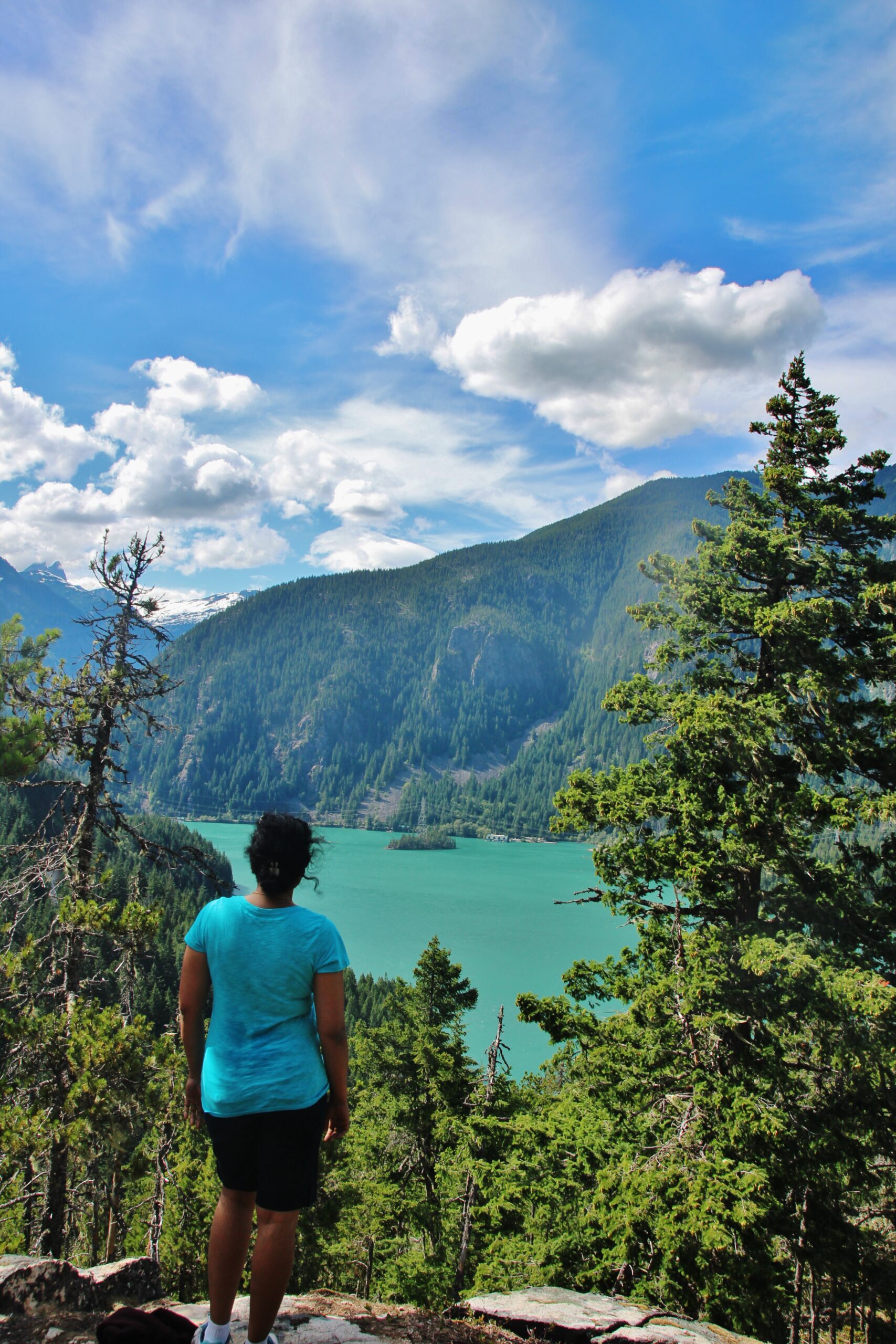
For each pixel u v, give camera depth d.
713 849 13.24
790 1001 11.31
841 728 13.38
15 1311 3.77
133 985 13.26
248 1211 3.07
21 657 12.11
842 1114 11.17
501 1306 5.04
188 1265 21.56
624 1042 12.45
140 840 13.84
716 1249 9.00
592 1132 12.81
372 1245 21.03
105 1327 3.23
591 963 13.99
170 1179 19.23
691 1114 10.82
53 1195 11.32
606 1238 11.44
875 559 14.28
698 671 15.78
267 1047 3.01
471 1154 18.98
